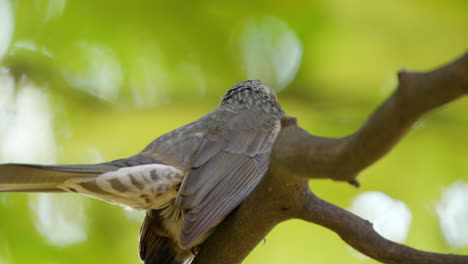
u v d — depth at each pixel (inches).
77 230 471.2
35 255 456.4
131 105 514.9
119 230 478.3
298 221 487.2
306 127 522.0
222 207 310.7
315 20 529.7
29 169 295.4
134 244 475.5
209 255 306.8
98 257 467.5
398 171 512.4
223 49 523.5
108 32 517.3
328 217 285.9
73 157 499.5
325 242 485.7
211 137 362.9
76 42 515.8
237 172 350.3
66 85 512.4
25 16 513.3
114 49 518.3
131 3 517.7
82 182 309.9
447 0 526.3
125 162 330.0
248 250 304.2
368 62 535.5
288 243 487.2
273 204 289.0
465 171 516.4
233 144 362.3
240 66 524.1
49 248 459.5
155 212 336.5
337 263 485.1
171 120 515.8
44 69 511.5
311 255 485.1
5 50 509.0
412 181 511.5
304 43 530.9
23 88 505.0
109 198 322.0
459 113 525.3
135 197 324.5
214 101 517.7
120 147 507.5
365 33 532.7
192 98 518.6
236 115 386.0
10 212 462.0
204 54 522.0
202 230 303.4
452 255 279.3
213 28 523.5
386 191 505.7
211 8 523.5
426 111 217.0
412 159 516.4
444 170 516.7
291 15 528.7
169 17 521.7
